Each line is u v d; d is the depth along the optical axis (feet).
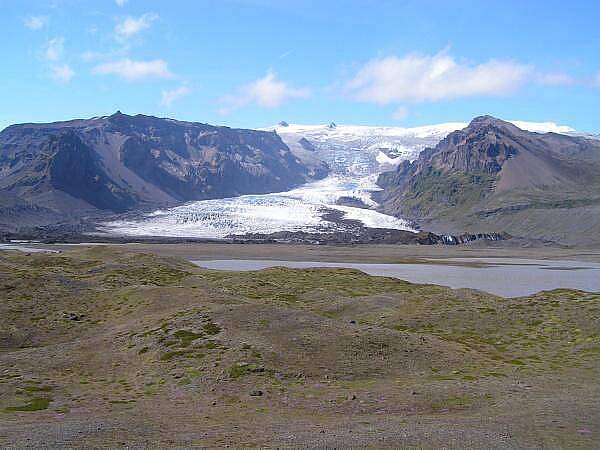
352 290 351.87
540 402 142.41
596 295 280.92
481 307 271.08
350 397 147.64
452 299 291.79
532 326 242.37
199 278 358.43
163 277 350.43
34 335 217.56
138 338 198.80
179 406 143.74
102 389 160.04
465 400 145.07
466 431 116.88
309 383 160.45
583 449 107.14
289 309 223.30
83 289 282.15
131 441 112.98
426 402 143.64
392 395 149.38
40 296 260.42
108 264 376.89
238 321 205.36
